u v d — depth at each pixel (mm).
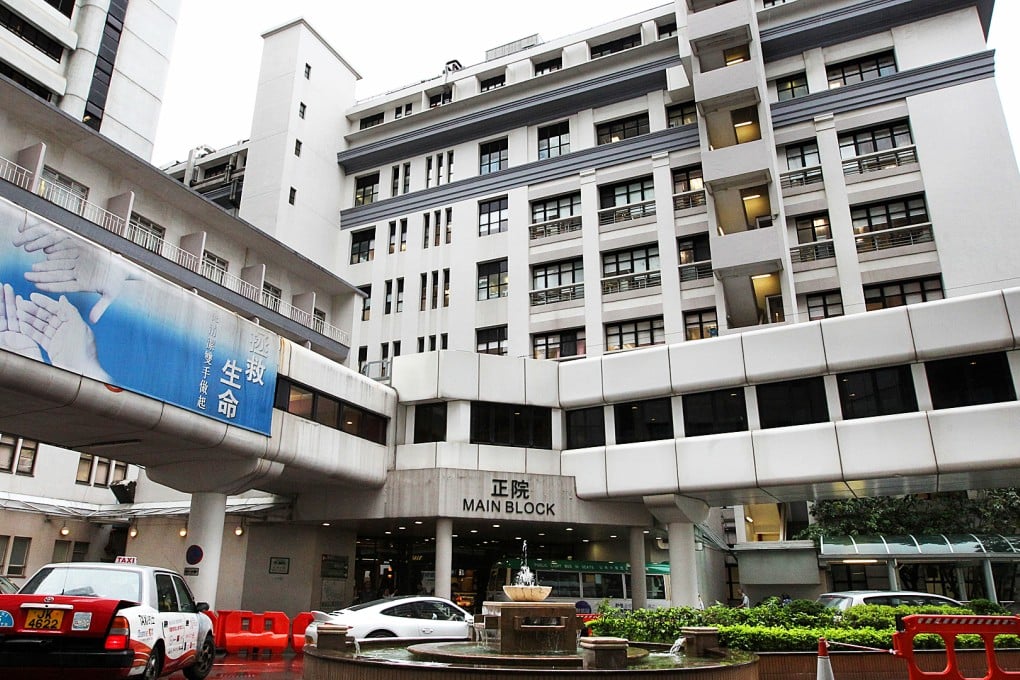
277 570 24016
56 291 12828
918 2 31984
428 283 38688
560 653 10641
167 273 27609
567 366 23938
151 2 39812
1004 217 27953
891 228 30219
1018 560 25016
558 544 30172
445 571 21250
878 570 29062
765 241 28250
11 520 25250
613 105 37781
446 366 23234
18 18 33031
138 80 38188
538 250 36312
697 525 24766
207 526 18047
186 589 10844
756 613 13797
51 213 23328
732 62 33000
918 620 9031
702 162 30547
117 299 14062
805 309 30672
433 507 21391
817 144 32344
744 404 20922
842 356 19547
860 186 30828
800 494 21469
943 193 29203
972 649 12062
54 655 7438
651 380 22172
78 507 27344
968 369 18438
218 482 17938
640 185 35531
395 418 23422
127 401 14102
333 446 20219
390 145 42656
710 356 21391
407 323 38531
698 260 32969
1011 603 25938
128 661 7688
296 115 41375
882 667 11547
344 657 9328
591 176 36250
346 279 41594
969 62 30516
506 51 43969
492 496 21797
